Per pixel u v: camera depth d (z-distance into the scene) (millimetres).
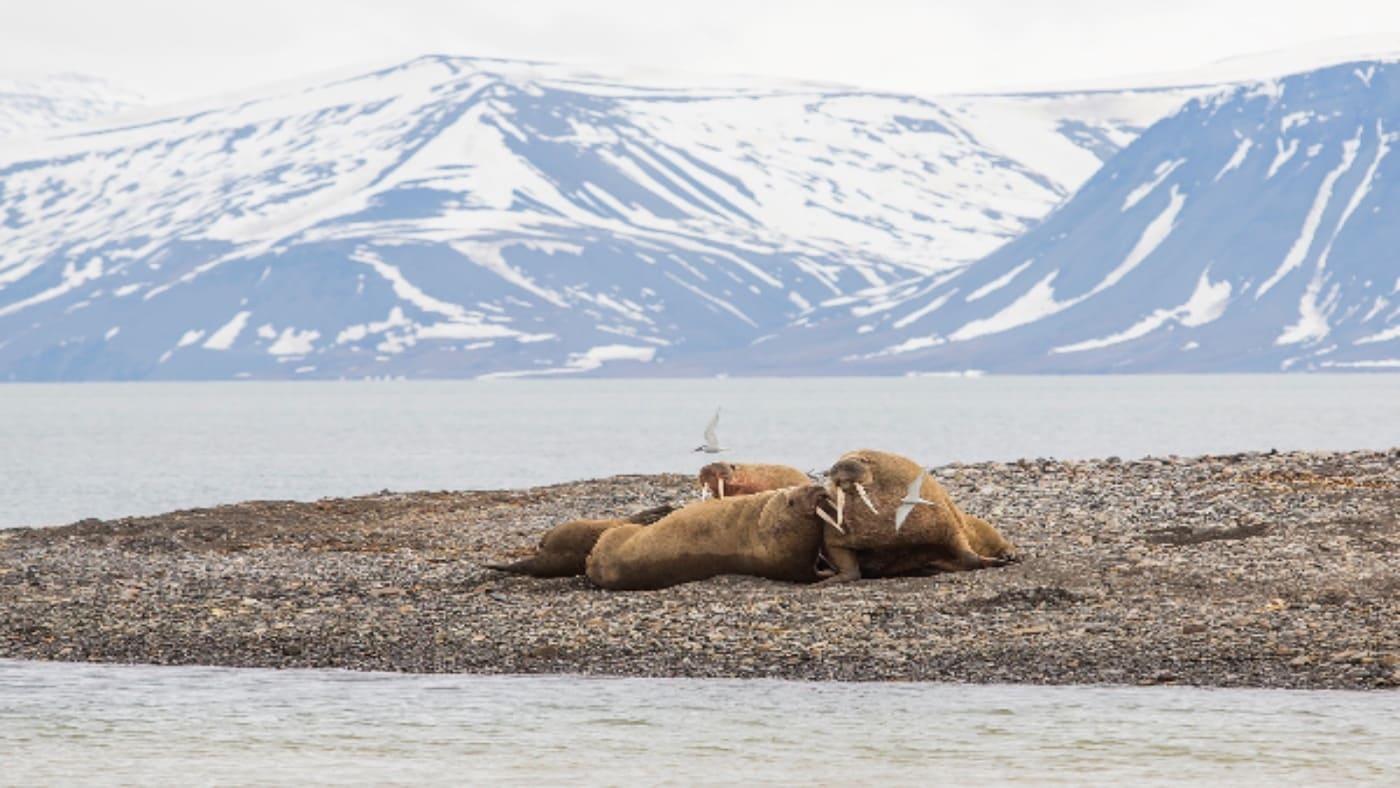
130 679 86938
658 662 88562
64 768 71000
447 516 146500
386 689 84375
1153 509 121625
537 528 136875
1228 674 82812
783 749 72875
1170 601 95562
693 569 104875
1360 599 94125
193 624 99062
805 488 102188
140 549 132500
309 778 69562
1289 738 72500
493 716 78812
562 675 86688
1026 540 113250
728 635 92812
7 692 84125
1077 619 92875
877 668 86062
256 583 111875
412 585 110125
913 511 101812
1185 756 70375
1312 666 83438
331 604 104062
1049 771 68938
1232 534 111875
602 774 69562
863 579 103750
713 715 78438
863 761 70812
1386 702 77625
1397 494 120375
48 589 110375
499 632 95500
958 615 94750
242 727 77250
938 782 67938
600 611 99438
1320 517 114375
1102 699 79438
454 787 68125
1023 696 80375
